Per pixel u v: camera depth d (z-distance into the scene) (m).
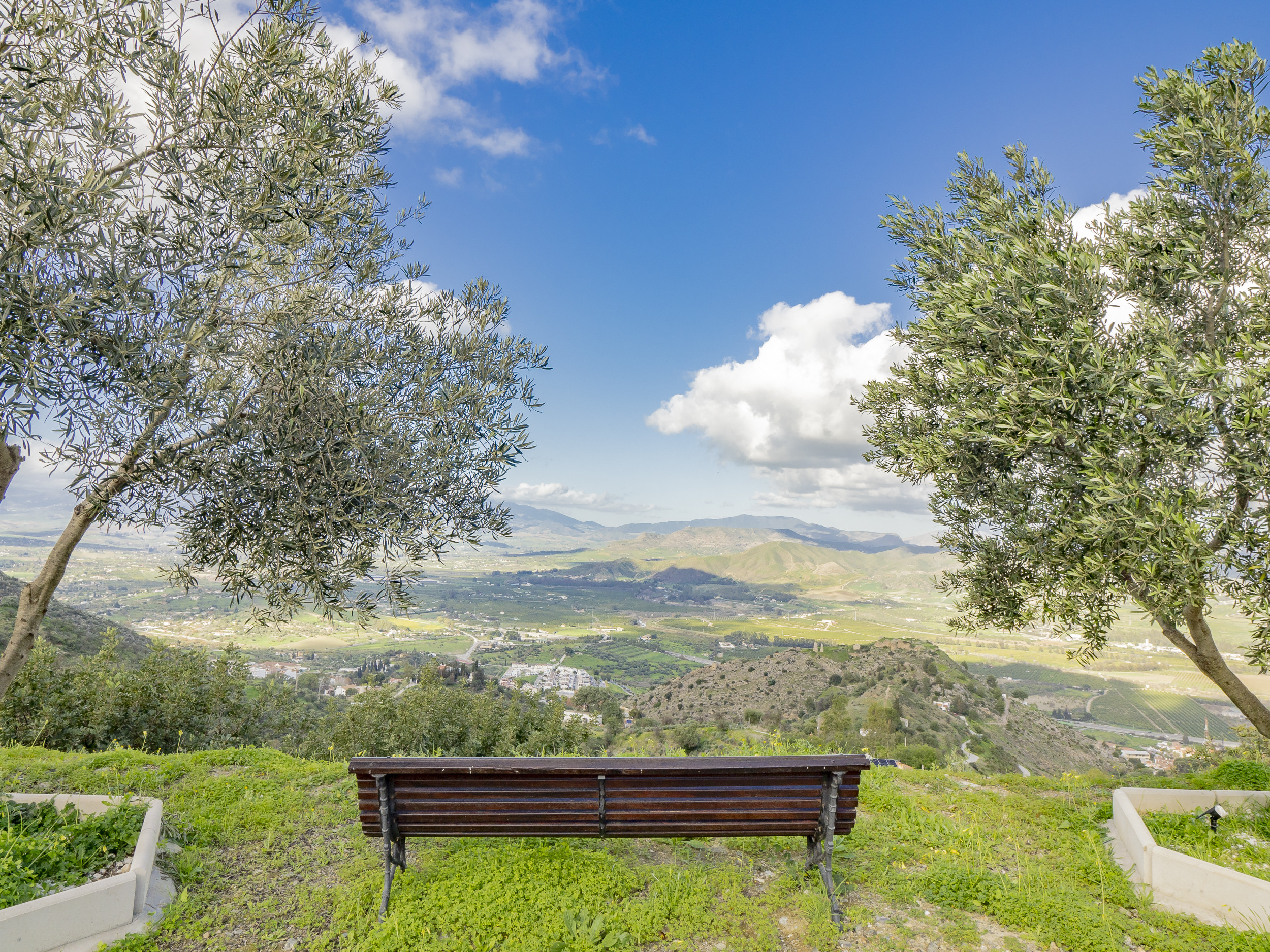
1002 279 5.82
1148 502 5.02
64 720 9.62
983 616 7.04
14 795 4.82
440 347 5.75
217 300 4.39
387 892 4.07
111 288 3.94
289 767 6.85
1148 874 4.59
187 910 3.96
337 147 5.04
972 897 4.32
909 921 4.07
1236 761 7.45
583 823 4.26
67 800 4.88
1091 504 5.32
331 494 4.76
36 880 3.84
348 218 5.76
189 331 4.12
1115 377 5.08
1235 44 5.67
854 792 4.21
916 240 7.20
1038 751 79.19
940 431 6.88
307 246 5.27
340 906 4.02
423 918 3.89
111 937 3.62
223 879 4.45
